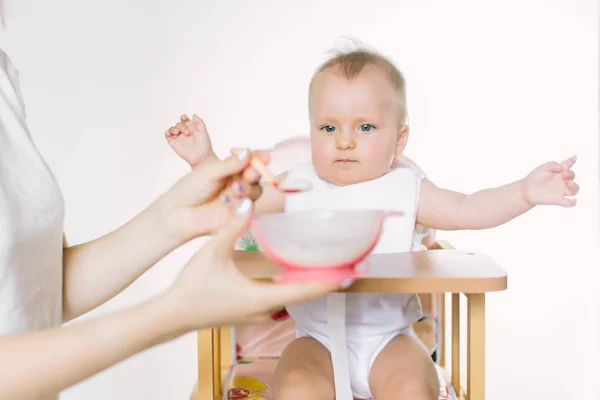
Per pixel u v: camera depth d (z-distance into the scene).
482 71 2.08
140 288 2.14
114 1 2.11
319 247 0.70
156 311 0.58
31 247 0.76
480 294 1.07
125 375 2.16
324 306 1.16
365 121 1.18
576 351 2.11
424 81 2.09
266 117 2.11
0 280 0.71
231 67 2.11
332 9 2.09
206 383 1.05
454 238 2.12
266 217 0.71
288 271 0.73
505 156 2.09
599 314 2.10
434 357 1.46
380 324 1.16
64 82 2.12
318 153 1.21
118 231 0.91
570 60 2.07
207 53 2.11
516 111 2.08
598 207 2.08
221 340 1.45
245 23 2.11
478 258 1.02
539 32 2.08
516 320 2.13
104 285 0.89
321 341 1.18
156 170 2.13
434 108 2.09
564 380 2.12
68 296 0.88
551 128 2.08
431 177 2.11
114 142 2.13
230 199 0.64
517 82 2.08
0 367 0.56
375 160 1.19
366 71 1.19
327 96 1.18
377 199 1.20
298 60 2.10
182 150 1.08
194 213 0.88
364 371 1.16
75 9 2.11
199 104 2.12
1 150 0.76
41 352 0.56
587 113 2.08
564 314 2.11
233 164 0.76
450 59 2.09
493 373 2.13
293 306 1.19
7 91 0.81
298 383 1.06
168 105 2.12
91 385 2.16
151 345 0.60
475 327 1.08
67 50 2.11
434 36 2.08
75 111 2.12
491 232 2.12
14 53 2.11
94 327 0.58
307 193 1.22
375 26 2.09
